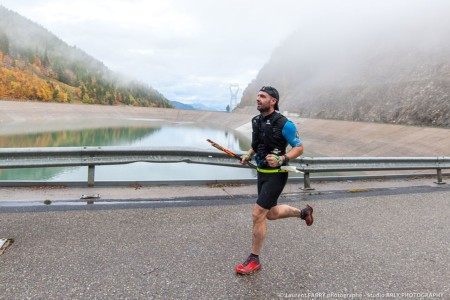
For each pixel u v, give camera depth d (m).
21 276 3.14
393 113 48.94
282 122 3.22
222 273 3.36
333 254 3.95
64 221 4.71
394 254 4.01
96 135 67.56
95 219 4.86
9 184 6.48
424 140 32.69
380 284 3.26
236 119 114.06
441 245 4.34
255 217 3.34
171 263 3.55
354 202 6.49
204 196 6.42
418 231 4.88
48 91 181.50
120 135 69.31
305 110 84.62
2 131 65.56
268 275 3.36
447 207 6.29
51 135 62.97
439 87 44.06
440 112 39.00
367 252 4.04
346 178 8.72
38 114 111.31
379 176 9.15
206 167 25.88
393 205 6.35
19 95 164.88
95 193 6.27
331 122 56.19
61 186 6.68
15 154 5.86
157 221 4.89
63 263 3.45
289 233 4.61
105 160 6.64
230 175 22.75
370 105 57.53
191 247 4.00
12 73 175.75
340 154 39.31
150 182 7.13
